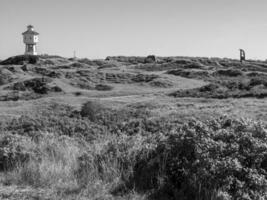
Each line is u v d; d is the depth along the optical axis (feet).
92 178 19.08
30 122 34.19
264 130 19.49
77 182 18.85
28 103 128.67
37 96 175.83
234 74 240.73
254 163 17.76
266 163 17.98
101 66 336.90
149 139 22.65
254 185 16.47
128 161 20.13
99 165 20.34
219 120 21.68
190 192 17.15
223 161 17.15
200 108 86.38
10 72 240.94
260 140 18.85
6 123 36.94
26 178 19.51
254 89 133.39
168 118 46.29
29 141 24.82
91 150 22.65
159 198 17.19
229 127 20.77
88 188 18.01
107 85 213.87
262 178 16.56
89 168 20.04
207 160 17.52
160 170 18.71
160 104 109.81
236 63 345.92
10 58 328.70
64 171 19.84
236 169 16.94
